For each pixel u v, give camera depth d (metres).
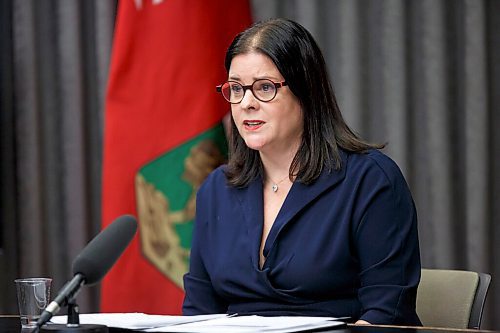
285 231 3.66
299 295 3.61
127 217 2.90
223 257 3.78
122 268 6.17
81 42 7.02
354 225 3.62
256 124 3.63
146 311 6.13
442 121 6.47
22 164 7.01
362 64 6.64
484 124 6.41
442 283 3.99
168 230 6.08
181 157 6.05
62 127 7.07
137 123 6.10
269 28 3.69
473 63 6.42
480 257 6.39
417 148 6.62
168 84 6.05
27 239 7.02
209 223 3.94
